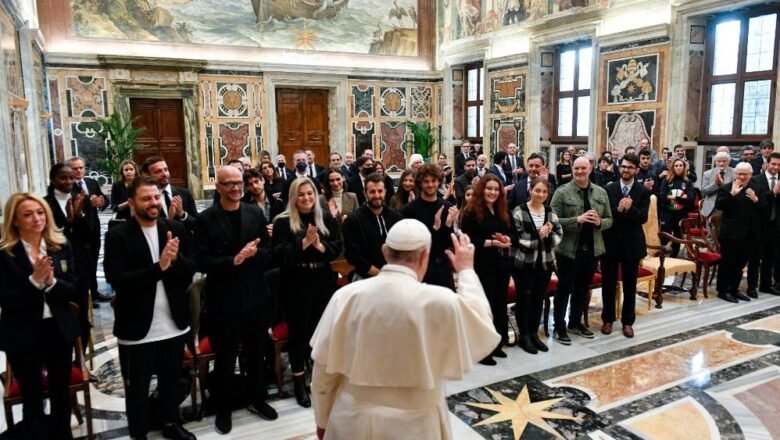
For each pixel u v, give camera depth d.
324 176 5.63
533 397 4.20
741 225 6.21
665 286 7.10
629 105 11.02
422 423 2.15
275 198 7.25
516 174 9.52
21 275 3.15
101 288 7.24
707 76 10.25
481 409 4.02
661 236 6.94
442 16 16.73
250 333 3.88
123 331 3.41
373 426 2.13
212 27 14.77
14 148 7.71
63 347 3.33
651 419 3.85
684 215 7.93
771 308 6.14
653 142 10.59
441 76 16.92
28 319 3.20
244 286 3.73
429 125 17.06
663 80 10.31
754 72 9.50
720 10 9.49
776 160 6.41
